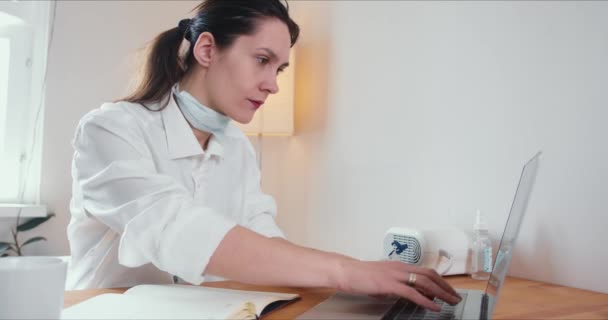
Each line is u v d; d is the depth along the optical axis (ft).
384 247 4.43
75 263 4.07
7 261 2.13
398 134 5.61
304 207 7.04
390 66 5.75
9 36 7.64
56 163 7.77
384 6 5.87
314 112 6.93
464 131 4.85
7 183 7.61
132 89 4.29
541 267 4.17
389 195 5.70
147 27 8.51
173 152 3.92
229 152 4.54
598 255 3.76
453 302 2.83
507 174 4.43
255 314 2.45
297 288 3.43
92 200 3.23
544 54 4.18
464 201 4.82
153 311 2.43
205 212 2.88
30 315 1.99
